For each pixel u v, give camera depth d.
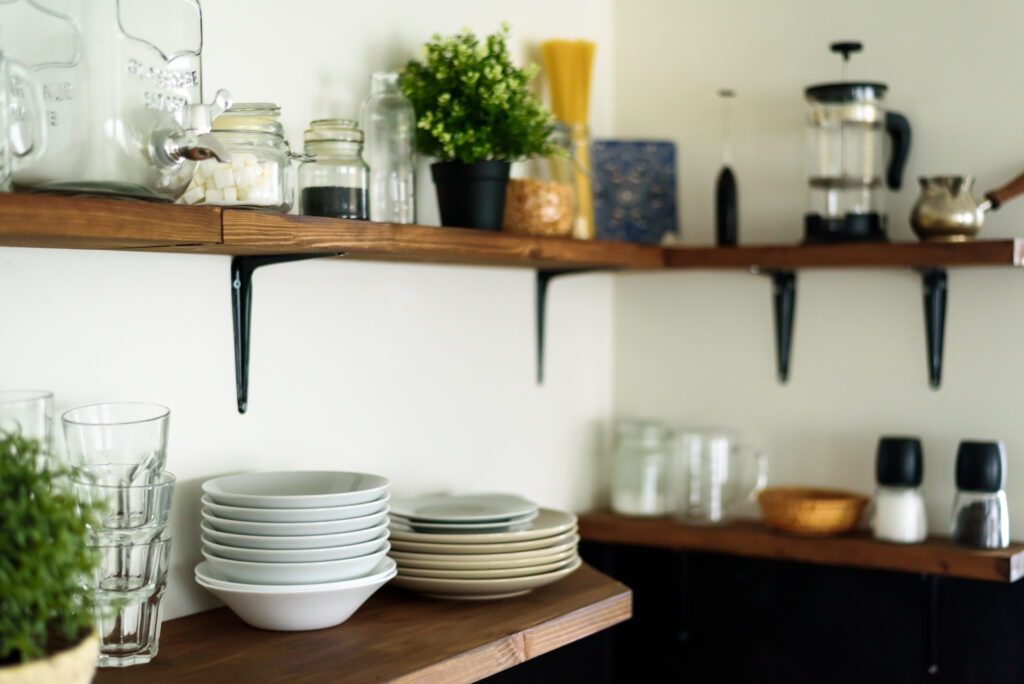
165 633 1.38
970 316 1.96
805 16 2.12
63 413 1.29
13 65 1.09
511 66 1.69
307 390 1.64
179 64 1.22
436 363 1.87
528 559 1.53
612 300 2.35
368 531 1.39
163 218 1.15
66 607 0.97
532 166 1.88
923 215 1.84
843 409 2.10
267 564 1.33
